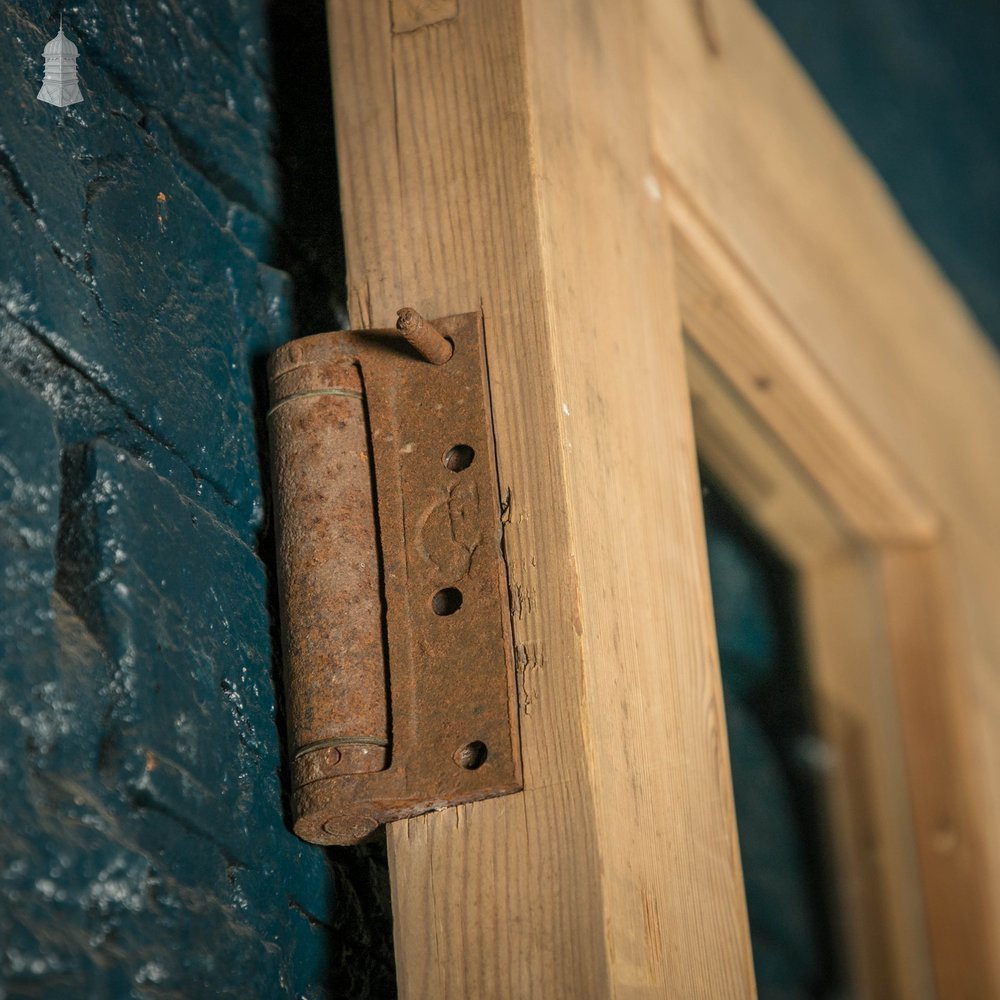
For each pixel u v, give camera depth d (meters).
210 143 0.66
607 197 0.69
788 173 0.91
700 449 0.89
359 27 0.66
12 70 0.59
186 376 0.62
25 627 0.55
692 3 0.85
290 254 0.67
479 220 0.63
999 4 1.50
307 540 0.61
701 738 0.66
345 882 0.62
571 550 0.60
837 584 0.96
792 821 0.92
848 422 0.91
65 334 0.58
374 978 0.62
